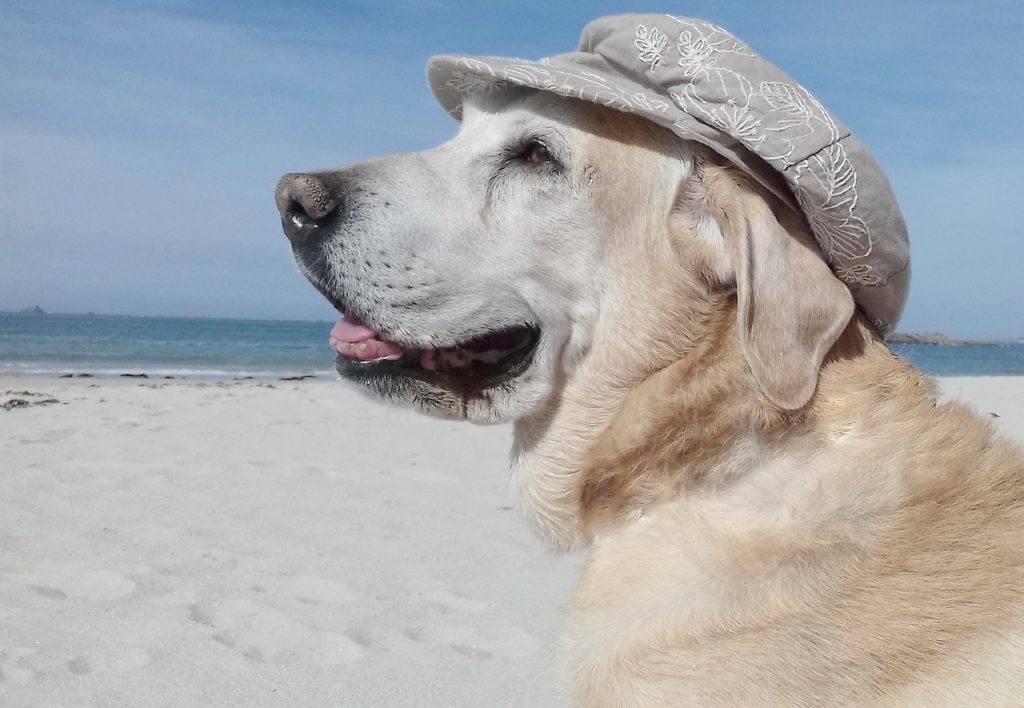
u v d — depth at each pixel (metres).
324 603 1.08
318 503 1.49
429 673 0.93
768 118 0.63
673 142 0.68
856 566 0.59
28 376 4.21
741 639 0.59
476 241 0.70
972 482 0.61
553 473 0.70
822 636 0.57
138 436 2.07
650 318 0.67
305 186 0.71
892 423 0.63
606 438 0.68
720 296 0.66
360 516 1.42
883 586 0.58
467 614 1.06
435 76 0.76
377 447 2.03
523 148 0.71
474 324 0.71
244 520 1.38
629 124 0.69
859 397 0.63
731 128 0.64
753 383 0.64
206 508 1.44
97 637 0.98
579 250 0.69
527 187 0.70
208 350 7.79
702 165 0.67
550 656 0.97
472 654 0.97
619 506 0.68
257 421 2.38
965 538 0.59
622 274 0.68
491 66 0.70
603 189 0.69
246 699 0.88
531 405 0.70
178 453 1.88
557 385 0.70
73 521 1.35
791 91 0.65
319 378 4.49
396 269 0.70
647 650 0.60
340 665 0.95
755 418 0.64
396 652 0.97
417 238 0.70
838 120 0.64
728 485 0.64
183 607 1.06
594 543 0.69
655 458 0.66
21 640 0.97
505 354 0.72
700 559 0.62
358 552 1.24
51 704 0.86
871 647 0.57
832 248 0.65
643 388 0.67
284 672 0.93
